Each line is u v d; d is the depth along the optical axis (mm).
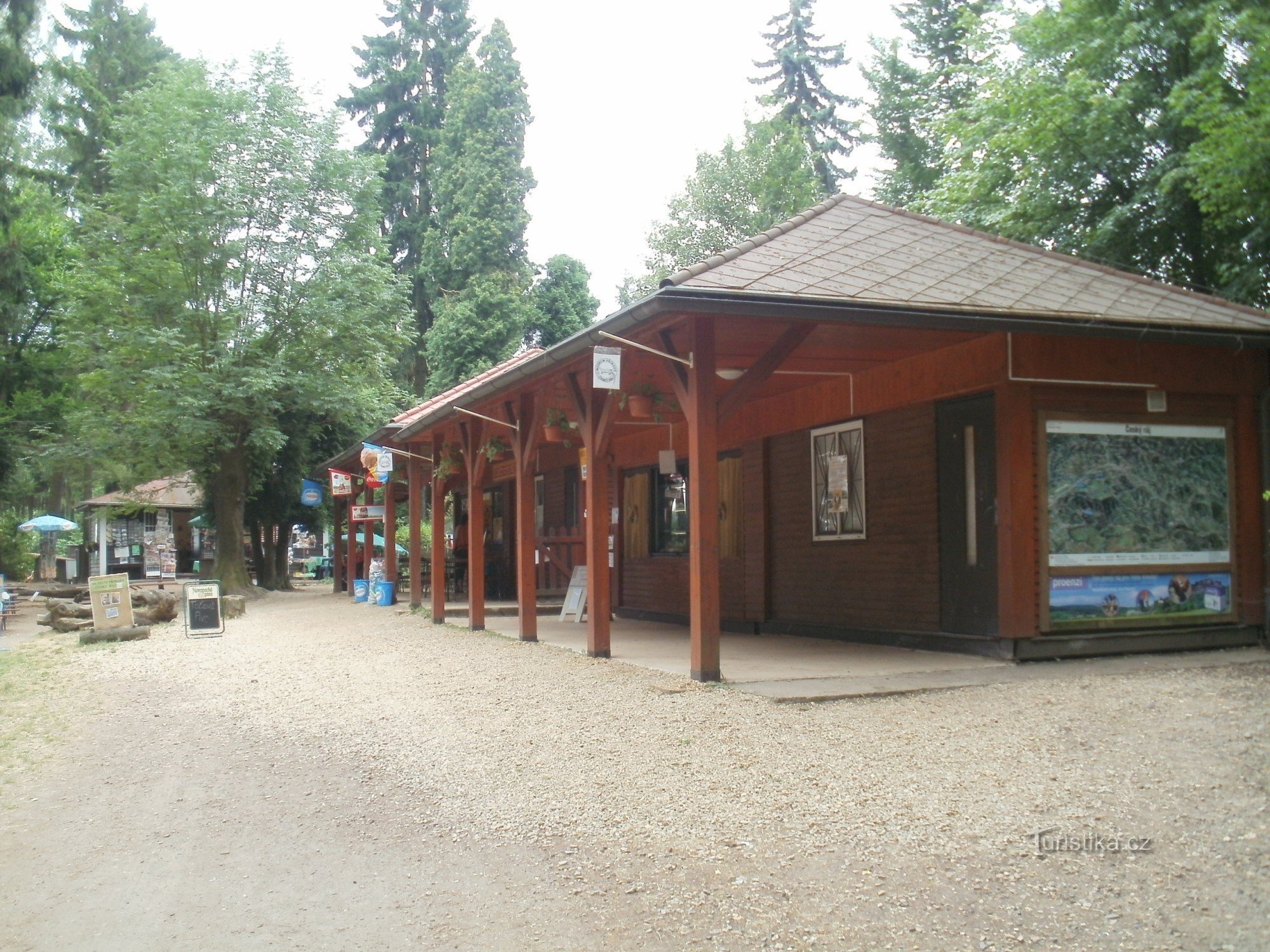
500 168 40562
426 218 45625
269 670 11891
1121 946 3873
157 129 26984
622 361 9859
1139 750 6152
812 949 3998
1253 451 10352
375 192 29375
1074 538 9570
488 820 5723
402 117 48562
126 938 4379
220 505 28141
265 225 27797
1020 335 9320
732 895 4527
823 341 9680
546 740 7250
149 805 6418
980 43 17688
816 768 6137
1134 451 9867
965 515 10000
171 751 7902
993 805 5359
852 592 11758
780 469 13211
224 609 20297
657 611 15969
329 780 6773
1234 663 9258
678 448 15273
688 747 6738
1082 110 16016
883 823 5215
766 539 13383
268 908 4672
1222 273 15094
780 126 37000
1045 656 9383
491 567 23453
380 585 21844
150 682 11539
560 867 4984
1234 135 12094
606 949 4105
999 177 17641
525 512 12836
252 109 27672
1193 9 14664
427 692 9539
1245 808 5070
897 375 10805
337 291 27766
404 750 7387
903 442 10883
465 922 4430
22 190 31812
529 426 12789
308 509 33656
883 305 8102
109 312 27016
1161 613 9891
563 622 16062
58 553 46312
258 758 7492
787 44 43969
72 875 5207
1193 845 4703
